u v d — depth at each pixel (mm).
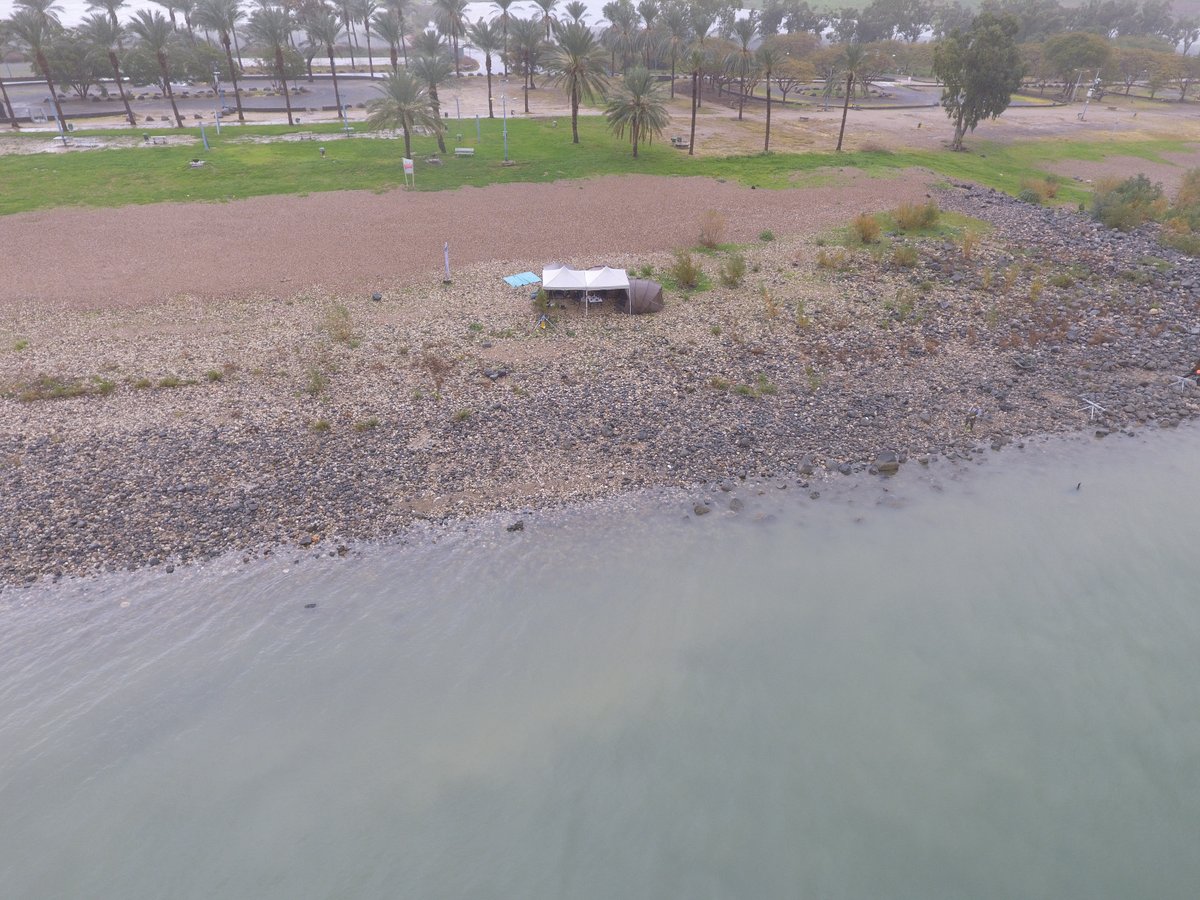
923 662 18203
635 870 13875
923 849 14266
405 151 68062
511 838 14445
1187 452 26797
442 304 38969
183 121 87188
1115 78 129500
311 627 19203
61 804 15023
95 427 27500
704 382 31031
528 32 91438
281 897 13430
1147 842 14359
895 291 40312
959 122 77938
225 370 31688
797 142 80375
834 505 23922
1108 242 48094
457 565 21312
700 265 44375
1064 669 18000
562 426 27844
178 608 19797
